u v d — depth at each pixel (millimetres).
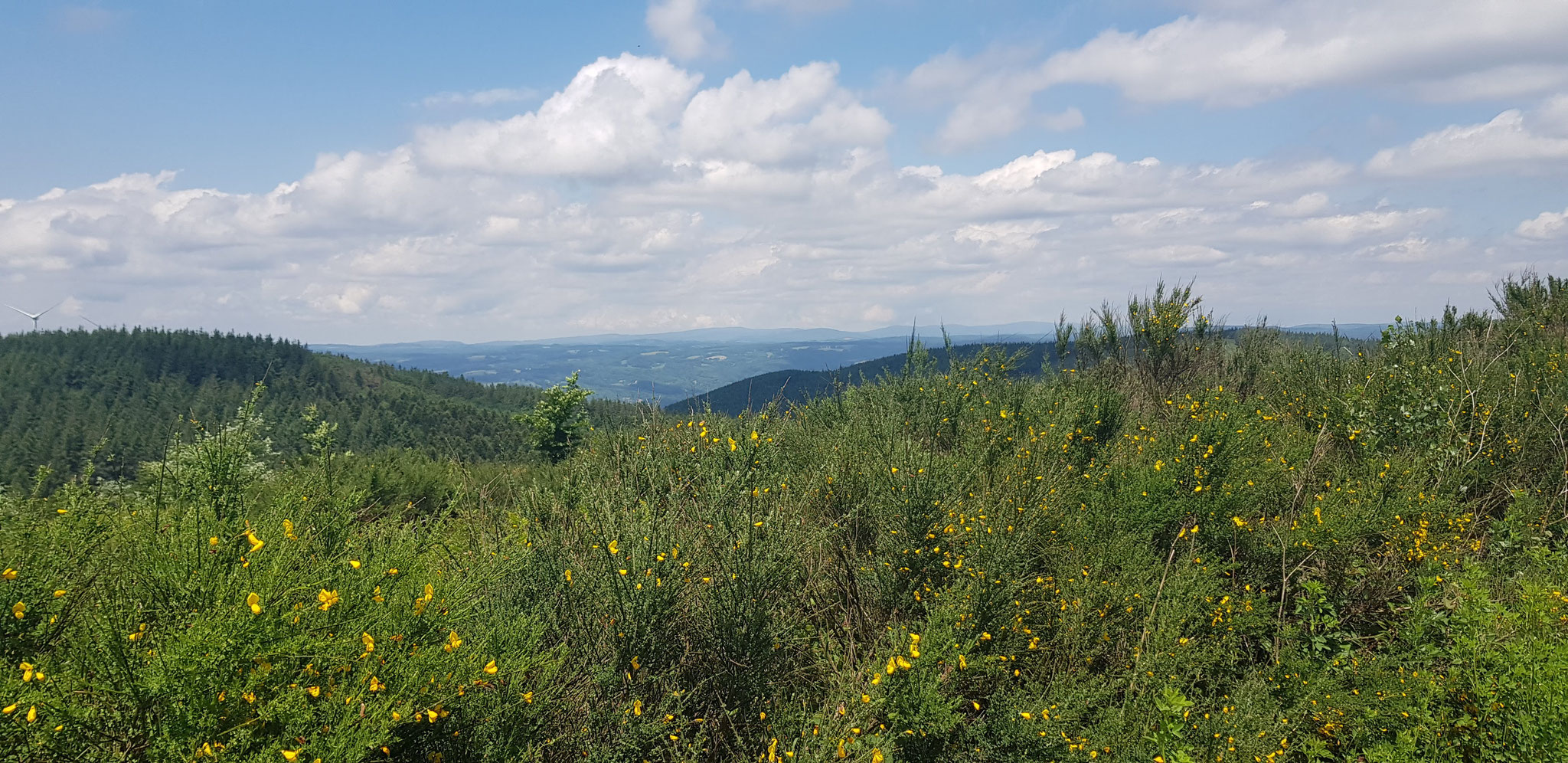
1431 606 4016
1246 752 2969
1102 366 9164
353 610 2352
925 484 4188
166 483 2869
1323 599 4055
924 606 3752
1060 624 3783
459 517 4480
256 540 2277
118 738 1924
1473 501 5102
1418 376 6195
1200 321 8984
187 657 1882
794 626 3584
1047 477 5016
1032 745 3004
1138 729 3127
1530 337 7938
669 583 3199
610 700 2949
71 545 2324
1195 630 3822
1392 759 3049
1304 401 7250
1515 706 2986
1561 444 5281
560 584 3281
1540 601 3523
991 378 8219
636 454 4883
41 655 2018
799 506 4387
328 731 2002
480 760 2447
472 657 2416
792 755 2662
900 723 2881
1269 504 5031
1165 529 4793
